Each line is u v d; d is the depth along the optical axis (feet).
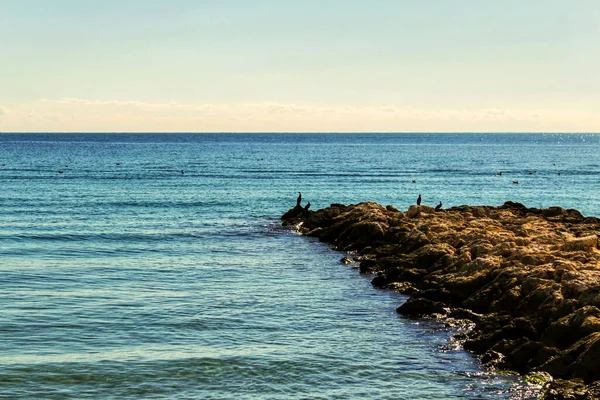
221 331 82.23
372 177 344.69
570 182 327.67
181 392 64.18
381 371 69.77
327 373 69.15
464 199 253.24
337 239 146.61
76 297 96.73
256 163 463.83
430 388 65.51
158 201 225.56
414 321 87.30
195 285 106.01
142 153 615.98
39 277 109.09
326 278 112.78
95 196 235.61
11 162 431.02
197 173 355.97
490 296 86.84
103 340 78.07
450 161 522.47
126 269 117.19
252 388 65.31
